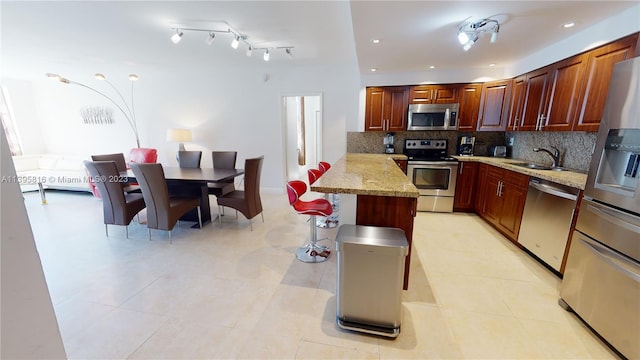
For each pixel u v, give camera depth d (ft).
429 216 12.98
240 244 10.00
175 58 14.14
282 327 5.93
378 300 5.65
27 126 19.51
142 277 7.82
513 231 9.84
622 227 5.10
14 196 2.09
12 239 2.11
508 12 7.13
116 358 5.20
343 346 5.46
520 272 8.03
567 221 7.36
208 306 6.59
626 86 5.07
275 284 7.48
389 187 6.44
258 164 11.27
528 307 6.54
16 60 14.24
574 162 9.55
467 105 13.43
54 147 20.58
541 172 8.66
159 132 18.81
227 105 17.60
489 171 11.75
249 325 5.99
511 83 12.18
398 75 13.98
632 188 5.06
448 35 8.75
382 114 14.51
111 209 10.48
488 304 6.64
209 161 18.48
